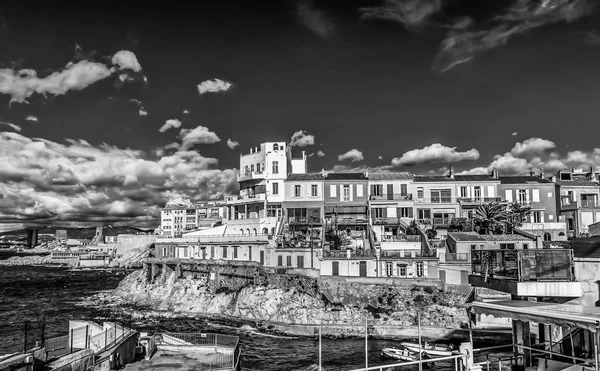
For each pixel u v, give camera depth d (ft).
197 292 272.51
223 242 294.25
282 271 239.71
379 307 214.90
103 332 120.47
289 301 223.71
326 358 165.17
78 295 356.59
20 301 322.14
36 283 464.24
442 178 310.24
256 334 204.13
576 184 301.63
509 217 263.29
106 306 287.48
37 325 234.17
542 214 297.94
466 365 71.87
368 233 276.00
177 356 122.83
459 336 186.29
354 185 303.68
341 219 290.97
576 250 80.64
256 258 272.31
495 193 298.76
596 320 54.70
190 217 625.41
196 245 309.83
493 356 115.85
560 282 65.31
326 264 233.14
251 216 323.57
